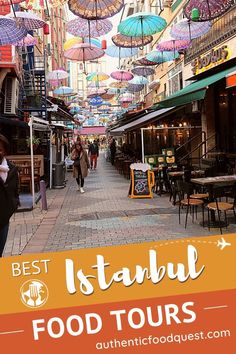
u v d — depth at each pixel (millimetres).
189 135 19328
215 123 16500
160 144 25188
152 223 9125
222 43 15875
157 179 14656
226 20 15367
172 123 20734
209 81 11844
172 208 11023
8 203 5062
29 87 22000
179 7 23047
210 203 8008
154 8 32062
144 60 20203
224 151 15859
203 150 16812
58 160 22438
